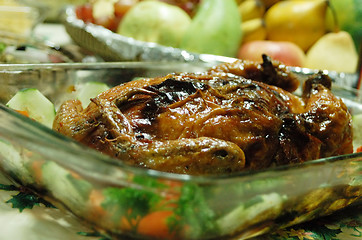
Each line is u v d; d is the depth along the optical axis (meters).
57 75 0.50
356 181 0.42
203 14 0.69
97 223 0.39
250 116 0.42
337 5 0.72
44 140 0.37
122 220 0.37
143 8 0.71
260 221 0.40
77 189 0.38
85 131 0.41
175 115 0.42
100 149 0.41
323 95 0.46
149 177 0.34
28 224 0.40
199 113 0.42
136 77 0.53
